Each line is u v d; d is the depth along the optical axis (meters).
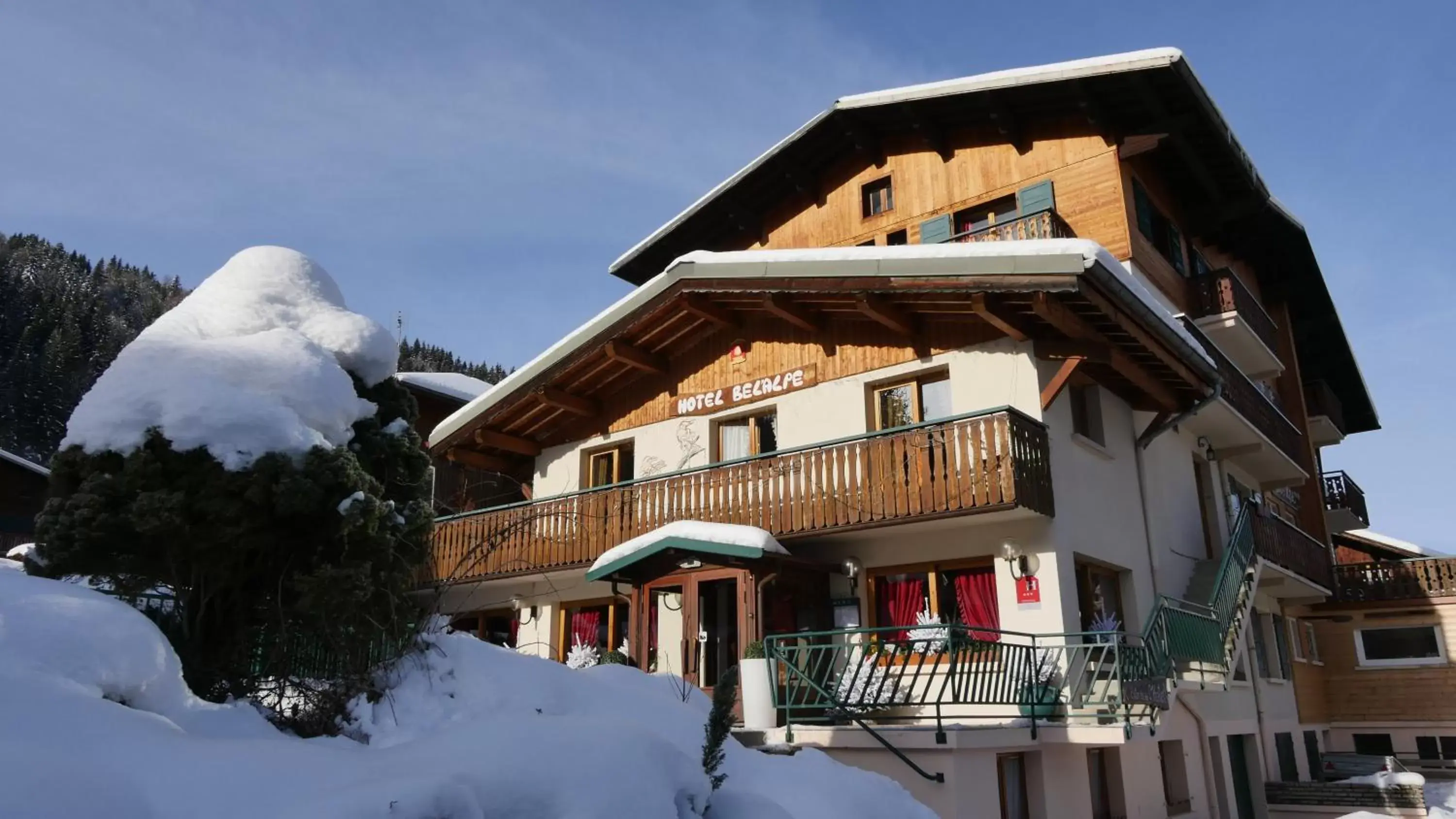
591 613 15.16
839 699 9.77
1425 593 20.61
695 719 7.18
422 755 4.13
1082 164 15.36
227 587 5.82
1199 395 13.21
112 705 4.02
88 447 5.41
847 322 13.48
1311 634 21.83
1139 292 10.91
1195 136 15.41
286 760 4.01
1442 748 20.14
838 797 6.73
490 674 6.15
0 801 2.95
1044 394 11.51
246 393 5.55
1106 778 11.27
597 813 4.01
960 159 16.88
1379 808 14.69
